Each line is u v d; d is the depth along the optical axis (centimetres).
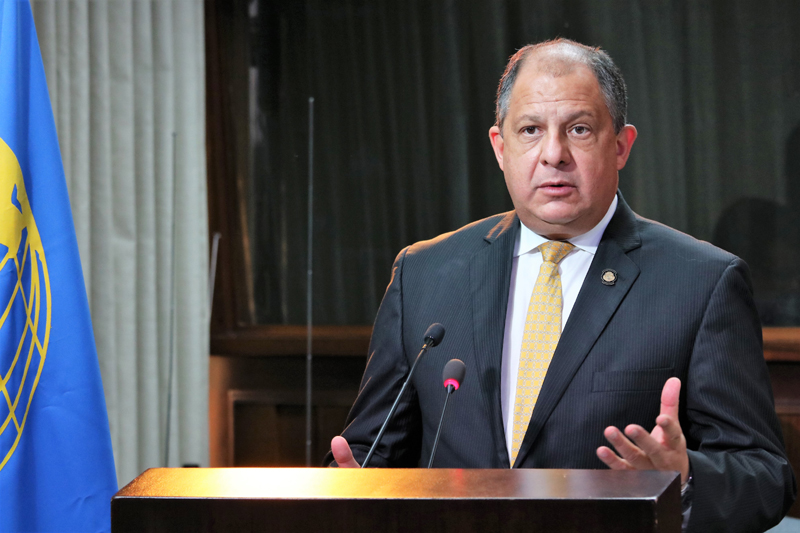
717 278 249
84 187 525
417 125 580
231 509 147
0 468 316
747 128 518
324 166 594
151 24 574
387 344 286
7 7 338
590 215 255
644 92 538
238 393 609
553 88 249
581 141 248
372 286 588
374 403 284
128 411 550
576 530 138
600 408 240
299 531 145
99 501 338
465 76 570
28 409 327
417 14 578
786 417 500
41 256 336
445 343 267
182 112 589
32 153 341
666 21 532
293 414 599
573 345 249
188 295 587
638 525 136
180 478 162
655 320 247
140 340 566
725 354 239
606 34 543
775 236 512
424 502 142
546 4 554
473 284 273
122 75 556
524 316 267
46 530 327
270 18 599
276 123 601
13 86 333
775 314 512
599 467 238
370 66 586
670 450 178
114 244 550
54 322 335
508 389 258
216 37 603
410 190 582
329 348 580
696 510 198
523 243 275
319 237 595
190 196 589
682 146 532
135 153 566
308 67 595
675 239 265
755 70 514
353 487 152
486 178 569
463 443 253
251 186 606
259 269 607
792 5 505
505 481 152
